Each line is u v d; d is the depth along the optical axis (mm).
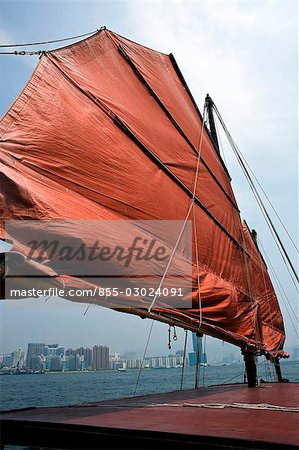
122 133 7223
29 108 5191
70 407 6000
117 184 6477
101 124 6668
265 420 4125
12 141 4656
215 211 11117
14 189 4098
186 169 9820
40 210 4199
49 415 4691
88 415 4594
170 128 9688
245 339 9484
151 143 8383
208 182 11156
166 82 10734
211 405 5480
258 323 11719
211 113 14555
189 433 3357
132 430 3508
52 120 5492
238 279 11414
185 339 12633
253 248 18344
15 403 30266
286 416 4422
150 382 61062
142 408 5406
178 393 9195
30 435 3930
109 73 8055
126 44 9398
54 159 5238
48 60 6090
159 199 7652
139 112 8469
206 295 7832
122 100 7992
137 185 7031
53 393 42250
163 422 3975
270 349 17109
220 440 3227
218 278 9266
